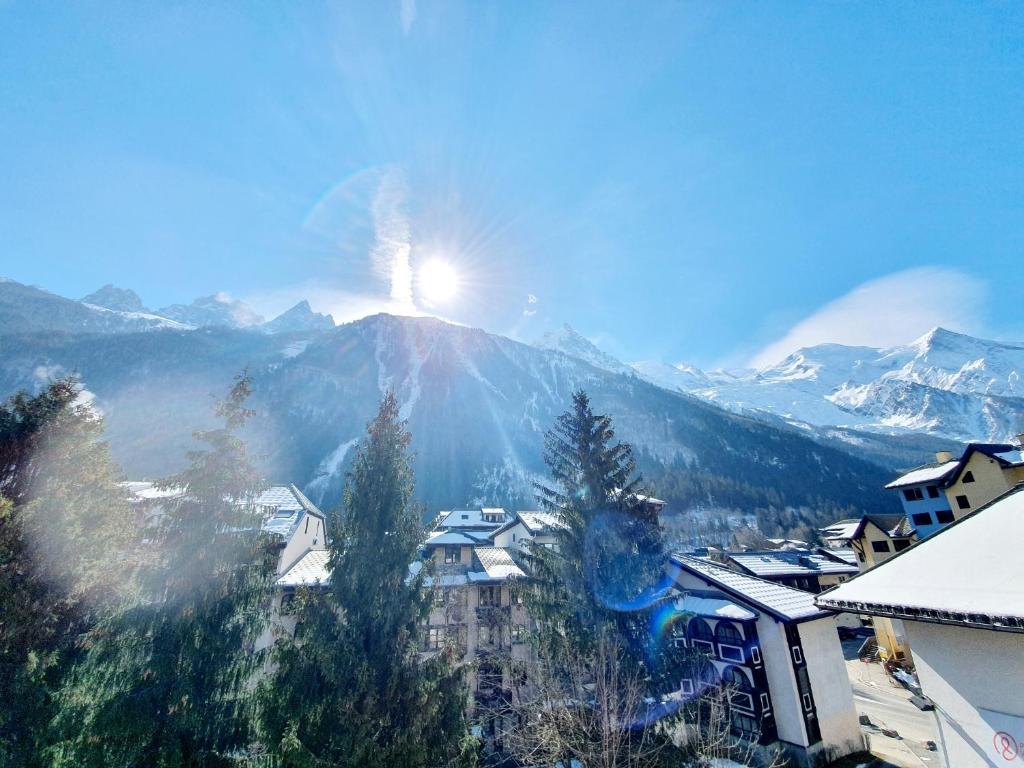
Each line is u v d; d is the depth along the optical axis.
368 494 12.94
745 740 18.06
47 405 12.30
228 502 12.73
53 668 10.85
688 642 21.44
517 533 37.44
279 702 10.44
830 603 9.32
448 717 11.41
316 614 11.38
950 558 8.44
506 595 25.77
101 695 9.97
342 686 10.55
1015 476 31.53
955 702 7.78
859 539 41.78
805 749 17.12
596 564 15.13
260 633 11.95
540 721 11.52
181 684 10.16
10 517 10.72
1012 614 6.13
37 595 10.83
